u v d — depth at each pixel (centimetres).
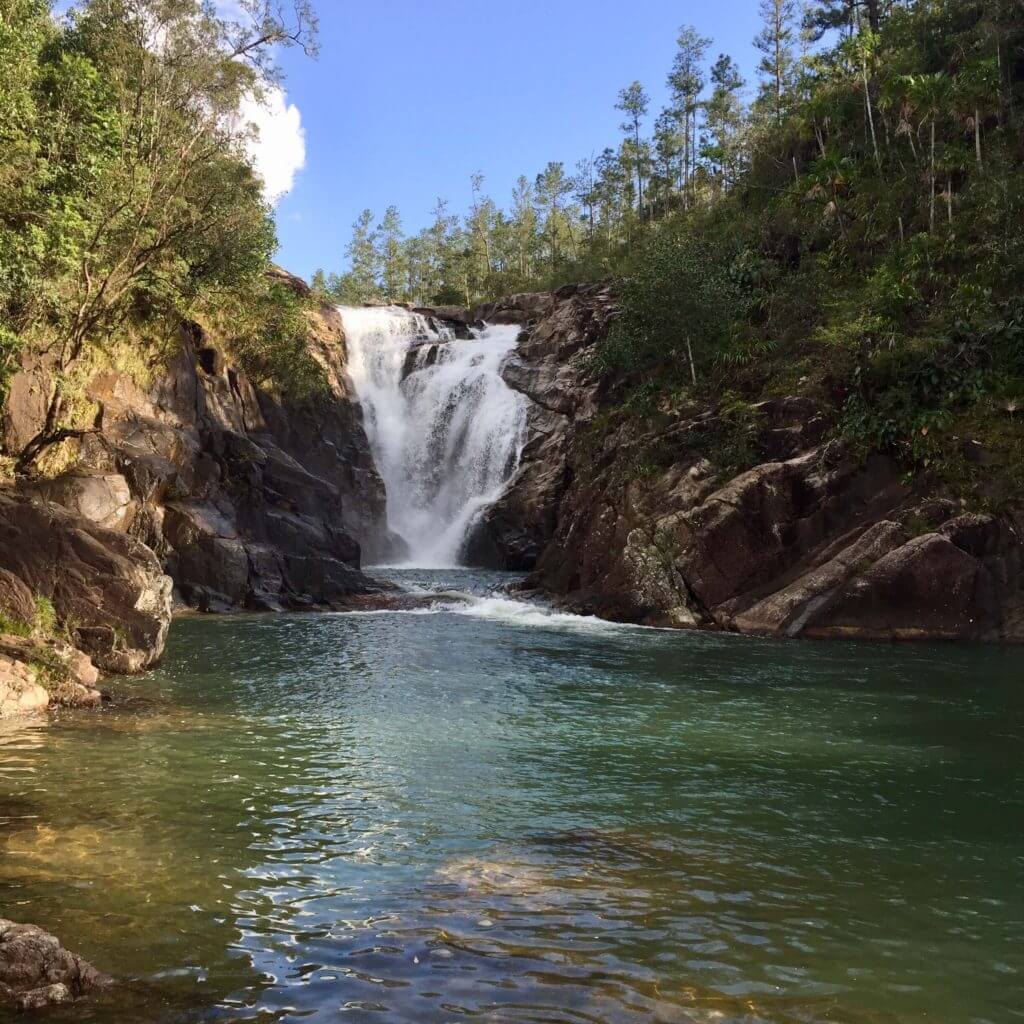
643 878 705
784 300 3612
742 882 701
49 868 692
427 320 5459
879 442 2538
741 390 3250
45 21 2434
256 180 3175
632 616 2634
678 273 3597
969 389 2564
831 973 549
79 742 1105
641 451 3083
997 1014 504
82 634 1606
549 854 758
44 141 2050
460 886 680
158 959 544
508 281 8231
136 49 2475
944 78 3847
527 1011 490
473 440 4659
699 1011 495
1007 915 646
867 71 4634
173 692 1457
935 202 3688
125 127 2412
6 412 2394
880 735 1224
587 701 1444
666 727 1266
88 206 2170
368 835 799
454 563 4406
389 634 2238
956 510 2358
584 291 4859
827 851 777
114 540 1752
